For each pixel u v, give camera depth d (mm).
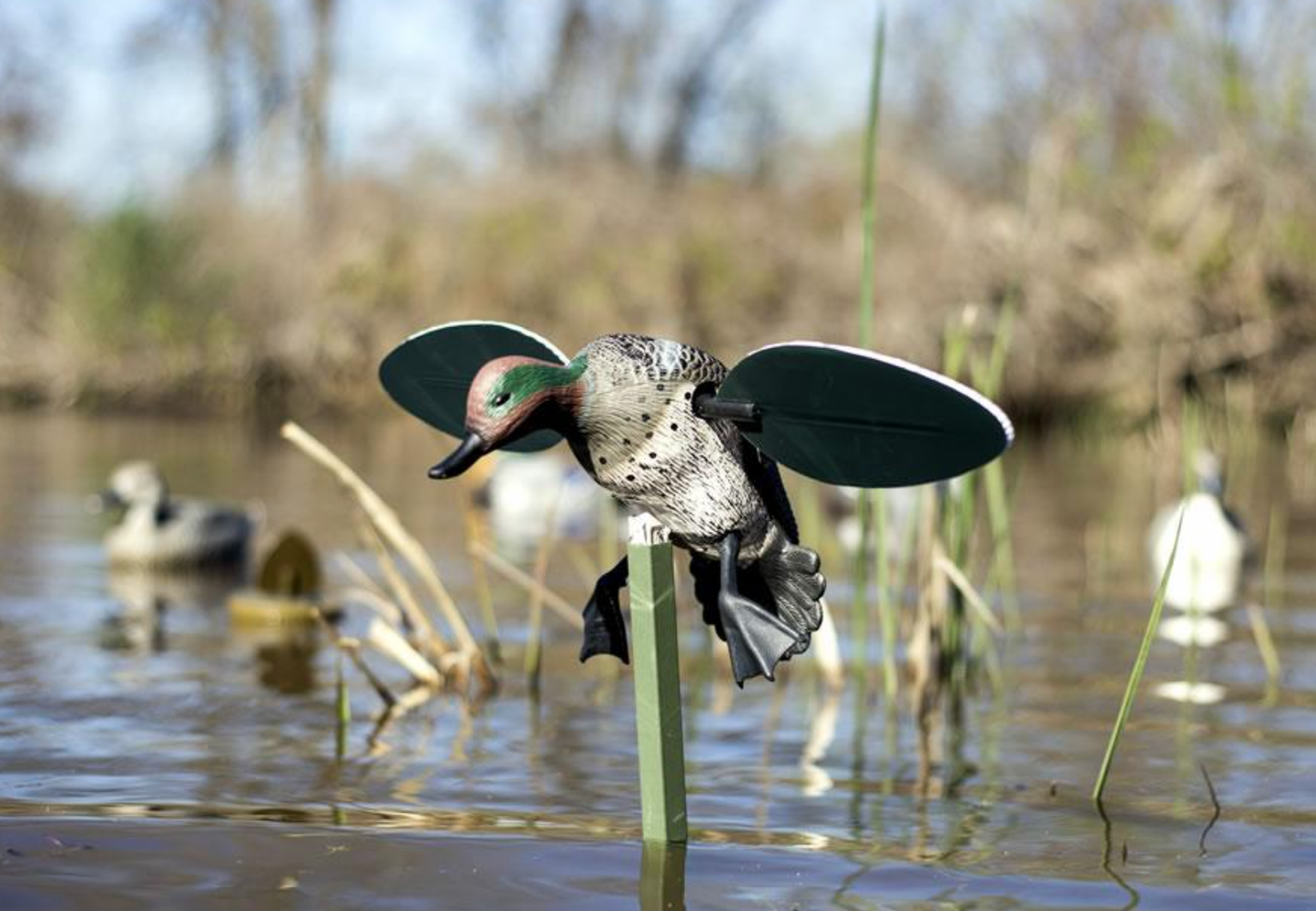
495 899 4555
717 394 4324
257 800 5645
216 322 32750
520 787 5930
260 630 9688
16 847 4969
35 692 7617
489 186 31969
